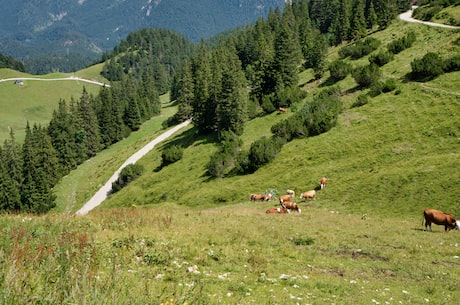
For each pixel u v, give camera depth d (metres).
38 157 100.81
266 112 85.56
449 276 14.65
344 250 18.59
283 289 11.83
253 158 60.44
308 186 46.78
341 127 59.78
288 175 52.12
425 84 61.75
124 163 100.25
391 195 35.81
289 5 163.12
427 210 24.72
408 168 39.56
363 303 11.09
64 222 19.03
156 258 13.60
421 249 18.80
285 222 26.53
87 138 125.94
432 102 54.91
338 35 126.88
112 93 158.75
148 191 74.12
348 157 50.88
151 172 85.69
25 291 7.62
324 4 168.25
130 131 144.25
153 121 157.00
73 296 7.41
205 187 63.72
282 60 90.12
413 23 98.88
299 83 95.06
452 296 12.37
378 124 55.50
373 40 95.19
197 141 89.12
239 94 79.62
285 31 90.75
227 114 80.12
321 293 11.76
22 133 187.25
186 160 81.94
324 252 18.12
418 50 78.12
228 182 61.66
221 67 113.31
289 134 65.12
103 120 135.25
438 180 34.84
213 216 28.48
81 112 128.25
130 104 145.75
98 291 7.98
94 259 12.03
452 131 45.72
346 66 83.38
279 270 14.31
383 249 18.77
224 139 80.56
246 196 52.53
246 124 83.81
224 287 11.47
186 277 11.96
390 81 65.88
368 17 123.88
